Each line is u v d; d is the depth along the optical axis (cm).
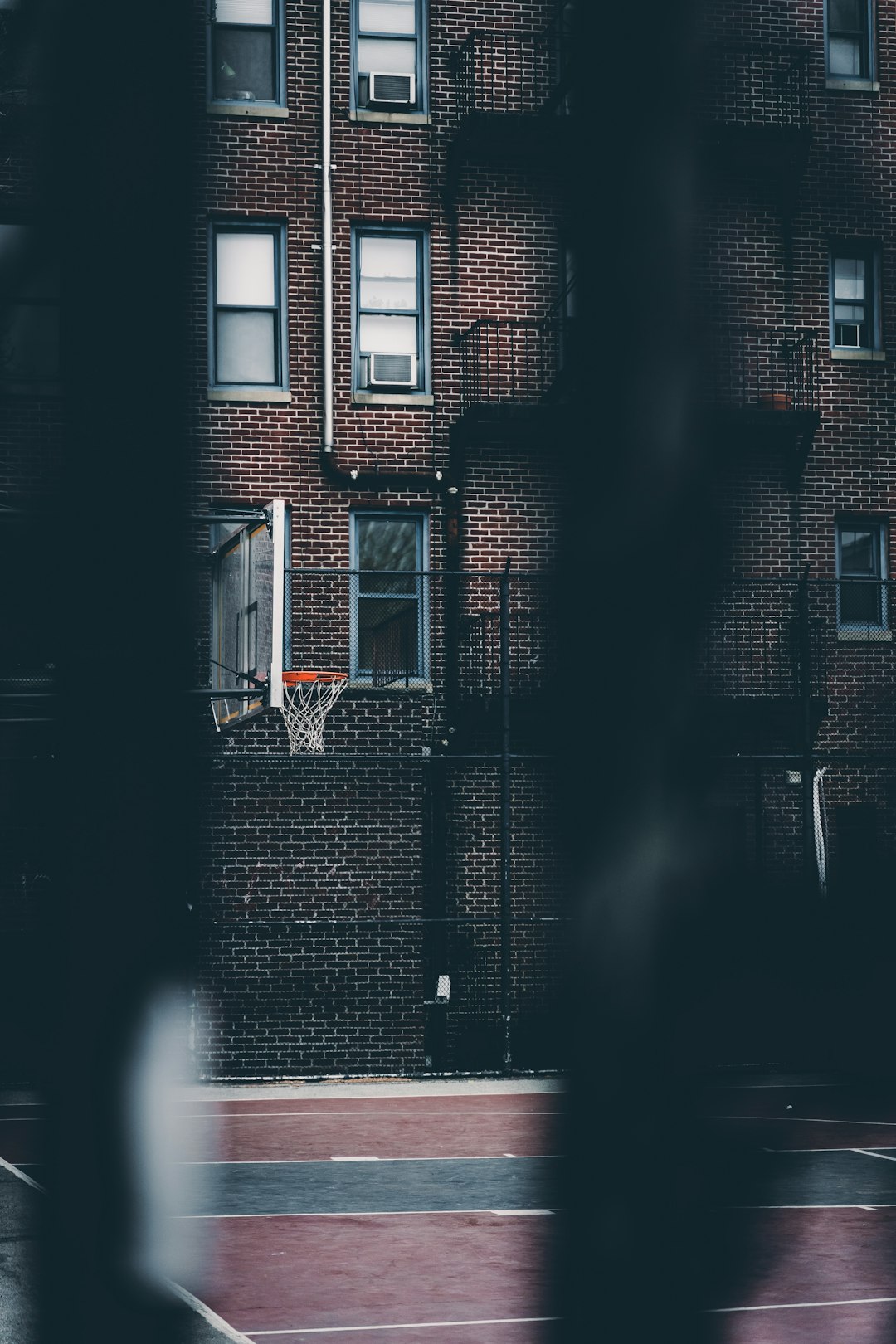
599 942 164
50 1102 261
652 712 165
